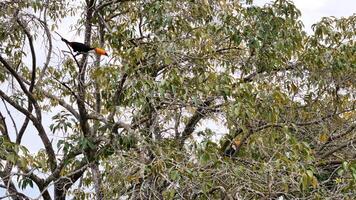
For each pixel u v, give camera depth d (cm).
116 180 1095
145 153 1183
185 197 1048
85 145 1310
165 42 1250
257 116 1213
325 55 1451
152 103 1161
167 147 1143
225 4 1420
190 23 1402
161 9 1341
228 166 1032
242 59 1396
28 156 1120
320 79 1470
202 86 1191
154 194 1039
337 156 1377
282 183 1018
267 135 1212
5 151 1098
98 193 1270
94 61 1429
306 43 1508
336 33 1501
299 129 1404
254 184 1021
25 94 1488
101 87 1347
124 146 1231
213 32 1359
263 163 1030
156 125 1216
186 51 1291
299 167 1045
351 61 1446
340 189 1059
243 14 1405
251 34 1371
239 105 1120
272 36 1405
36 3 1384
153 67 1252
